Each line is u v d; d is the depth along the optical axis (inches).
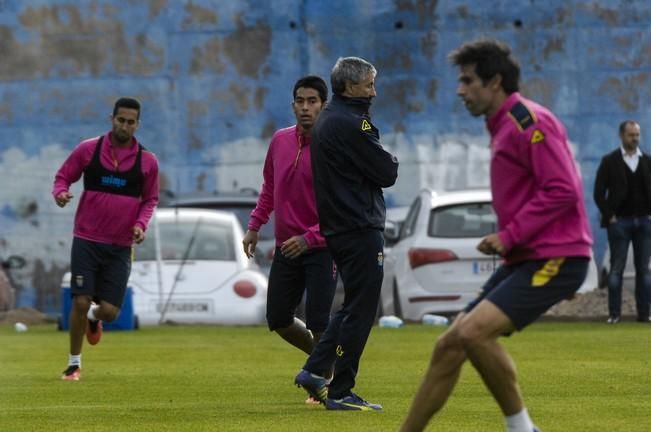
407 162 4525.1
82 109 4517.7
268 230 3484.3
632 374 1691.7
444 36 4505.4
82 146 1669.5
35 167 4510.3
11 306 3700.8
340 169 1268.5
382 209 1286.9
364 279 1274.6
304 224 1379.2
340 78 1275.8
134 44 4512.8
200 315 3058.6
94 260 1673.2
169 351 2178.9
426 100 4520.2
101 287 1686.8
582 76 4507.9
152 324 3051.2
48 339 2546.8
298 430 1148.5
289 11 4507.9
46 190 4500.5
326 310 1371.8
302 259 1376.7
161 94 4520.2
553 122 906.1
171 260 3100.4
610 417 1246.9
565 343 2231.8
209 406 1363.2
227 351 2176.4
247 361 1974.7
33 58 4505.4
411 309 2923.2
